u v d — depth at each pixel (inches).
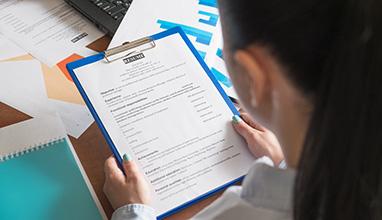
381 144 13.3
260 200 18.8
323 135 13.3
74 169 26.1
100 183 25.8
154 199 24.2
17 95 29.6
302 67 13.4
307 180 14.4
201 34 32.4
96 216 24.5
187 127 26.2
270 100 15.8
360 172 13.9
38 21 33.9
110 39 32.7
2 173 25.8
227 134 26.2
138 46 28.5
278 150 25.2
